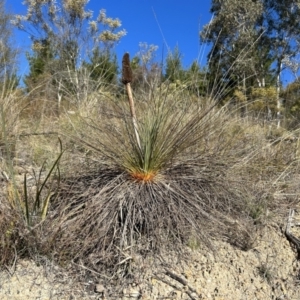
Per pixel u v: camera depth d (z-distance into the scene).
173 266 2.02
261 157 3.02
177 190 2.23
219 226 2.25
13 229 1.89
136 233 2.08
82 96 4.01
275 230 2.39
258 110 3.87
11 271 1.85
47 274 1.87
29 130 3.24
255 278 2.06
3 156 2.71
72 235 1.98
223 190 2.37
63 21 9.03
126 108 2.72
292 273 2.13
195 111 2.62
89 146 2.33
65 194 2.26
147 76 2.96
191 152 2.48
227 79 2.97
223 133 2.92
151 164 2.21
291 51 16.92
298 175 3.03
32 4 9.62
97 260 1.95
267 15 17.55
